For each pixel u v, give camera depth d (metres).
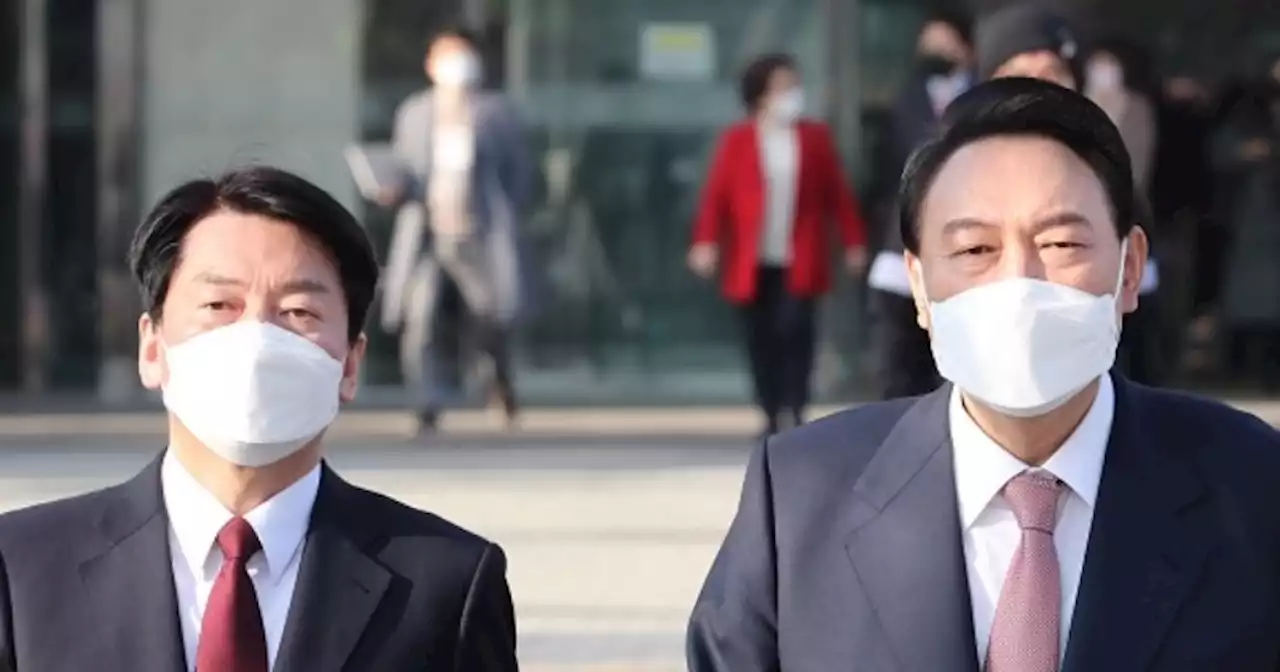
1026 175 3.71
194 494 3.85
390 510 3.99
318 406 3.78
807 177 11.30
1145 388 4.09
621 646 7.12
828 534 3.89
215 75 14.27
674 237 14.44
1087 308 3.65
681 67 14.35
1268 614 3.75
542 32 14.32
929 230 3.82
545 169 14.38
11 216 14.24
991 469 3.83
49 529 3.83
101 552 3.80
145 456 11.80
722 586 3.99
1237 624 3.72
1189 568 3.74
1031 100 3.77
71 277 14.29
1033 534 3.76
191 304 3.81
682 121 14.37
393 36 14.27
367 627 3.80
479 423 13.28
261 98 14.30
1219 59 14.02
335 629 3.78
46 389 14.27
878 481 3.92
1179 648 3.69
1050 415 3.79
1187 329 14.29
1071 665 3.68
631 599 7.84
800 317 11.38
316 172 14.30
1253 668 3.72
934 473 3.88
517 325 13.77
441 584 3.88
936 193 3.80
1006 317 3.62
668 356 14.46
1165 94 13.98
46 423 13.47
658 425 13.40
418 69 14.29
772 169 11.28
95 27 14.22
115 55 14.23
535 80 14.33
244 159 4.47
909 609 3.76
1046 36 6.31
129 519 3.85
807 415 12.53
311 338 3.81
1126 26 13.94
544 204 14.38
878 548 3.84
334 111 14.30
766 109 11.38
